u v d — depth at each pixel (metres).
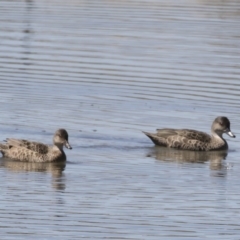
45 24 45.03
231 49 40.91
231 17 47.03
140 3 50.22
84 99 33.12
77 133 29.41
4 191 24.22
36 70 36.84
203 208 23.34
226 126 29.41
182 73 36.81
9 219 22.12
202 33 43.69
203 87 35.00
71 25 44.91
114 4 49.94
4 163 27.09
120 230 21.62
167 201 23.78
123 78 35.97
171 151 28.80
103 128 30.00
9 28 43.97
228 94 34.16
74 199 23.67
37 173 26.06
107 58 38.91
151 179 25.64
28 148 27.38
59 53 39.56
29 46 40.69
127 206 23.28
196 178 25.98
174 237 21.28
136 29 44.25
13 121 30.33
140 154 28.14
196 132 29.53
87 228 21.66
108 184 25.02
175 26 45.03
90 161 27.17
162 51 40.28
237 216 22.81
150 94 34.00
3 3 49.72
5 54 39.16
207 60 38.91
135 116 31.39
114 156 27.72
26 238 20.91
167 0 50.94
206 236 21.41
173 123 30.91
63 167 26.67
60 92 33.88
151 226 21.92
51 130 29.66
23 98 32.97
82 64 37.91
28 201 23.45
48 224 21.88
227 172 26.70
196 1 50.56
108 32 43.56
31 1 50.38
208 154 28.92
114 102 32.88
